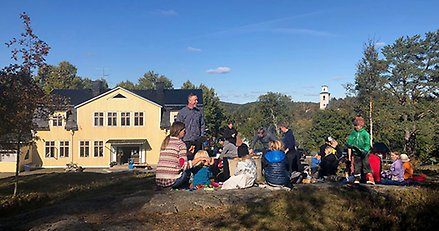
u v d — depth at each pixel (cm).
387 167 1458
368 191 823
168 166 800
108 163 4281
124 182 1512
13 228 585
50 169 4128
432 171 1499
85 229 555
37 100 1634
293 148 1064
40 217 639
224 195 761
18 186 1792
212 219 625
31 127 1661
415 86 4066
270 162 862
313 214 659
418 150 3441
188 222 607
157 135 4341
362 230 618
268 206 687
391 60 4034
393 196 780
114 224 584
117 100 4300
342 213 676
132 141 4262
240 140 1054
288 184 870
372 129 3550
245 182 842
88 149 4294
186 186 848
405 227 643
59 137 4259
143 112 4322
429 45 4044
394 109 3694
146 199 719
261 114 7081
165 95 4719
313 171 1296
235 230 577
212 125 6525
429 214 692
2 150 1745
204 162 859
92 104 4281
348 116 4894
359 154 895
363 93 3616
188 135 930
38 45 1631
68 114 4291
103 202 726
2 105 1454
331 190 829
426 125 3553
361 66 3597
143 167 4062
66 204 717
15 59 1571
